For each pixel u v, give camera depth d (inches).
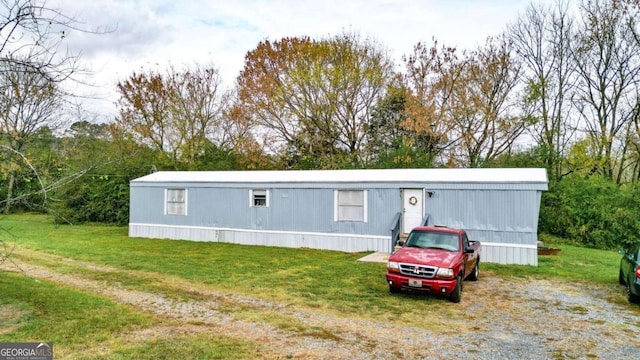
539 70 1056.2
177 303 338.3
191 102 1277.1
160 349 232.2
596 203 808.9
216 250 634.2
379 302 348.2
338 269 485.4
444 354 236.5
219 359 220.4
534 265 526.6
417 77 1083.3
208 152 1254.9
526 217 533.0
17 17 245.1
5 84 281.4
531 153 956.6
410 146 1027.9
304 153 1185.4
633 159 1028.5
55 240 730.8
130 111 1211.9
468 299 368.2
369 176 658.8
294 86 1120.2
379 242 617.9
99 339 247.4
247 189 715.4
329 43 1109.7
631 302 362.3
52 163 348.8
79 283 406.3
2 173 293.9
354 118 1170.0
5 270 461.7
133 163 1079.6
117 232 877.8
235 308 325.4
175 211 778.2
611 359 233.8
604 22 959.0
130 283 407.5
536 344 256.5
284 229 685.3
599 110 1003.3
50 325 270.4
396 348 244.7
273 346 243.0
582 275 477.1
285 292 378.3
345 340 256.7
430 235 416.8
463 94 1046.4
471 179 570.6
